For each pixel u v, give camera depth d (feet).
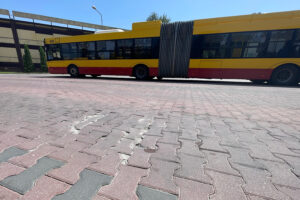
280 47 22.36
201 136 5.89
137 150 4.82
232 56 24.67
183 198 3.03
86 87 19.77
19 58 71.87
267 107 10.43
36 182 3.39
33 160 4.20
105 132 6.15
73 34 79.92
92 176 3.61
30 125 6.78
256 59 23.61
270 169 3.93
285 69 22.75
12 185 3.30
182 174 3.73
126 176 3.64
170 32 27.14
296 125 7.09
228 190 3.24
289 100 12.76
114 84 23.50
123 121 7.47
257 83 28.17
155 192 3.18
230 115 8.59
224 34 24.54
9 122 7.12
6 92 15.47
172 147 5.03
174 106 10.54
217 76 25.95
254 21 22.88
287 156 4.53
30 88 18.42
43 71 73.67
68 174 3.66
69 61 34.12
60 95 14.10
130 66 30.27
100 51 31.50
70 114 8.48
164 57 28.09
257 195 3.11
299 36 21.39
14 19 67.87
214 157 4.48
